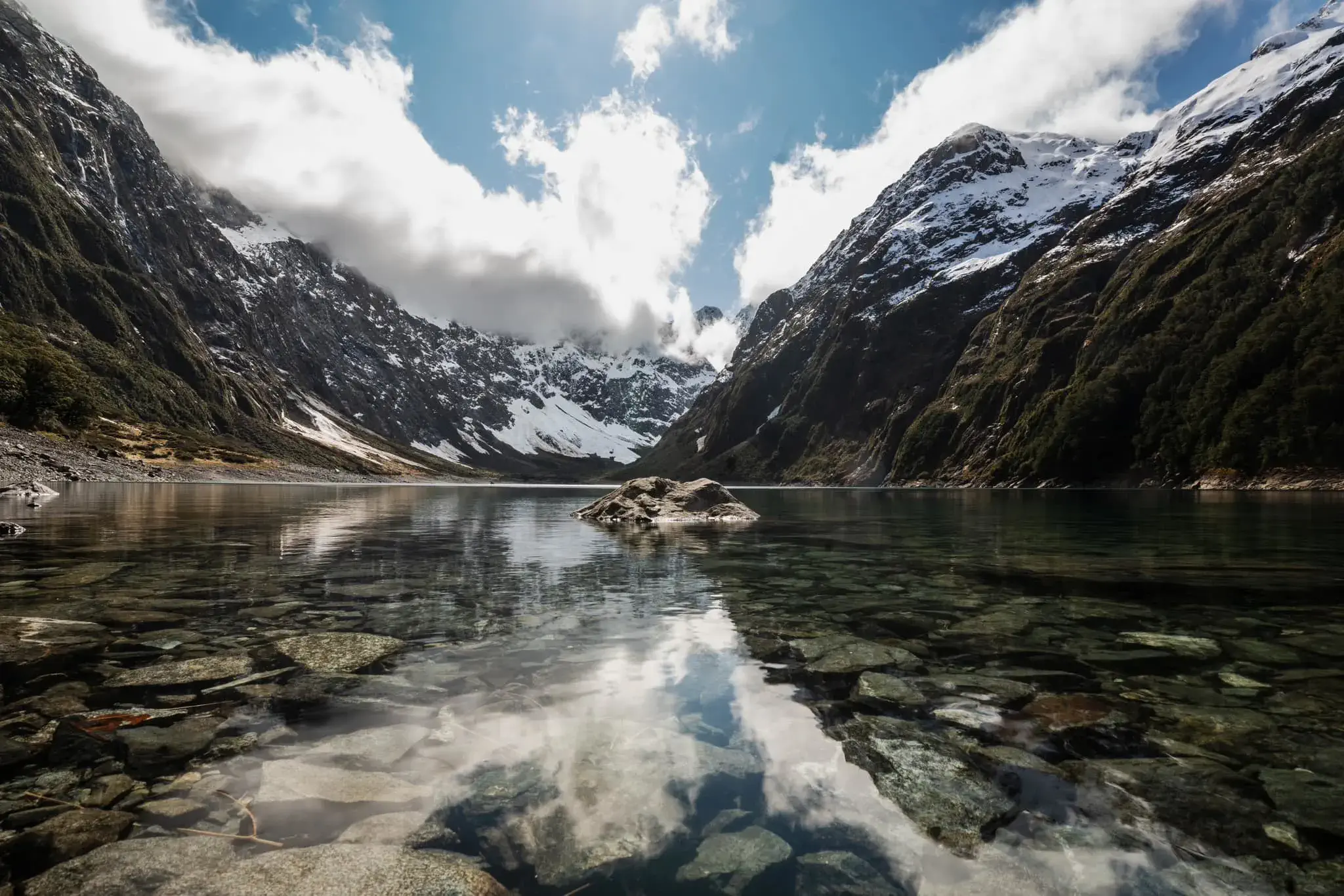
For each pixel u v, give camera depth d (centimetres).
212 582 1012
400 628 728
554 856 307
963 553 1495
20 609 786
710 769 395
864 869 296
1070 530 2138
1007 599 913
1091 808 345
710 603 884
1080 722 462
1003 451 11794
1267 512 3072
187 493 5362
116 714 460
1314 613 816
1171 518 2680
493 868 297
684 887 281
